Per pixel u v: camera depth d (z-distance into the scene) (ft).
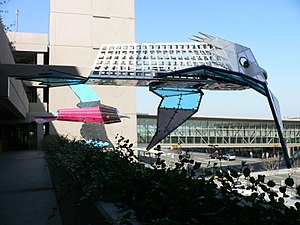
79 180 12.35
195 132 163.53
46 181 35.04
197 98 74.95
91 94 100.68
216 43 62.69
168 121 75.05
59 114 95.04
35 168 48.14
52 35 114.73
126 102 119.65
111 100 118.32
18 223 19.36
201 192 7.16
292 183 6.50
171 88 72.84
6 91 47.57
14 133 116.26
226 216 6.18
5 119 103.81
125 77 59.36
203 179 7.64
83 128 111.55
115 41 120.06
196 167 8.58
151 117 156.15
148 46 63.52
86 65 115.75
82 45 116.57
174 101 75.00
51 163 32.91
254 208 5.98
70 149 22.72
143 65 61.00
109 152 14.49
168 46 63.36
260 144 170.81
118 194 9.47
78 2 118.21
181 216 6.70
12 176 39.47
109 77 58.54
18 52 115.34
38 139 108.58
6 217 20.74
